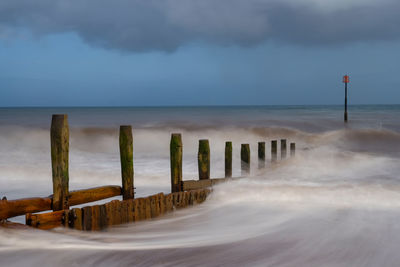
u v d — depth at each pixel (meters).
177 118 48.81
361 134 23.08
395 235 6.12
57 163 5.96
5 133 22.89
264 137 23.53
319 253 5.36
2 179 11.91
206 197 8.49
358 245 5.68
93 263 5.01
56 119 6.00
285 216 7.44
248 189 9.37
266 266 4.91
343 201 8.48
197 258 5.21
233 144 20.81
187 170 13.66
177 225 7.07
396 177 11.35
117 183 11.59
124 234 6.49
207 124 32.09
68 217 5.90
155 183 11.26
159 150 19.22
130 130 7.17
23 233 5.41
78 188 10.79
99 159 16.25
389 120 43.84
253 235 6.30
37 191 10.51
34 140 21.34
